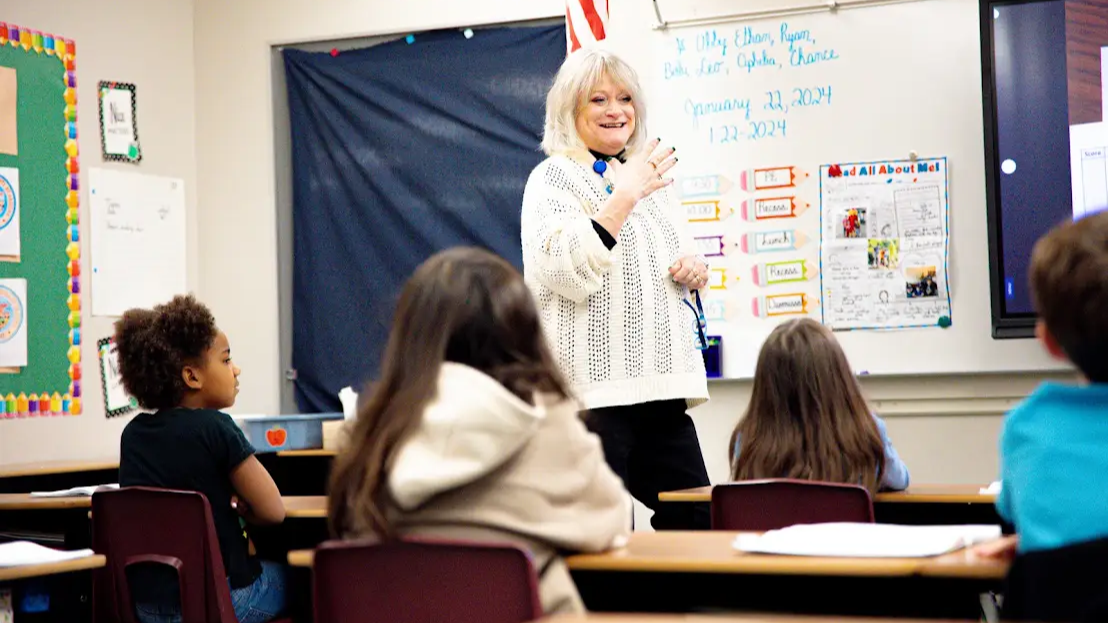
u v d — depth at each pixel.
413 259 5.27
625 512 1.69
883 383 4.45
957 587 1.81
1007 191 4.31
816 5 4.53
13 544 2.08
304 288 5.45
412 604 1.46
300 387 5.45
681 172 4.68
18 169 4.74
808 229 4.53
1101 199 4.21
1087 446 1.34
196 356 2.89
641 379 2.84
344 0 5.39
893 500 2.59
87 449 4.96
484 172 5.18
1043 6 4.27
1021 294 4.29
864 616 1.85
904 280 4.43
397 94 5.31
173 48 5.51
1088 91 4.22
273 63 5.52
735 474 2.63
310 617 2.88
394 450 1.55
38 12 4.85
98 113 5.11
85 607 2.56
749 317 4.59
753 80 4.60
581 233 2.68
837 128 4.50
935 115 4.41
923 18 4.42
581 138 2.97
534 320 1.62
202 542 2.45
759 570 1.55
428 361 1.57
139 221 5.27
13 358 4.66
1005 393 4.32
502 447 1.53
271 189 5.48
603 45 4.79
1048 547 1.31
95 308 5.04
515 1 5.14
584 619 1.01
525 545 1.57
